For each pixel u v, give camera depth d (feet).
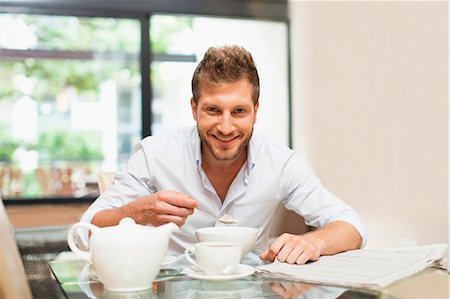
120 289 2.90
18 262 2.37
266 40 13.73
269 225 5.14
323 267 3.35
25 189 12.55
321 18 11.73
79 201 12.76
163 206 3.55
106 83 12.98
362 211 9.96
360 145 10.07
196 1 12.89
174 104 13.24
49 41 12.60
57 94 12.76
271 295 2.81
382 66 9.33
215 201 4.83
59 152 12.78
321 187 4.90
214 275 3.13
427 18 8.11
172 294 2.85
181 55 13.23
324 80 11.61
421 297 2.76
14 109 12.51
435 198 7.91
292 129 13.47
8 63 12.39
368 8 9.78
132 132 13.12
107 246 2.81
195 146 4.78
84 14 12.37
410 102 8.52
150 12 12.66
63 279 3.17
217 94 3.74
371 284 2.88
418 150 8.31
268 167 4.84
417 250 3.81
